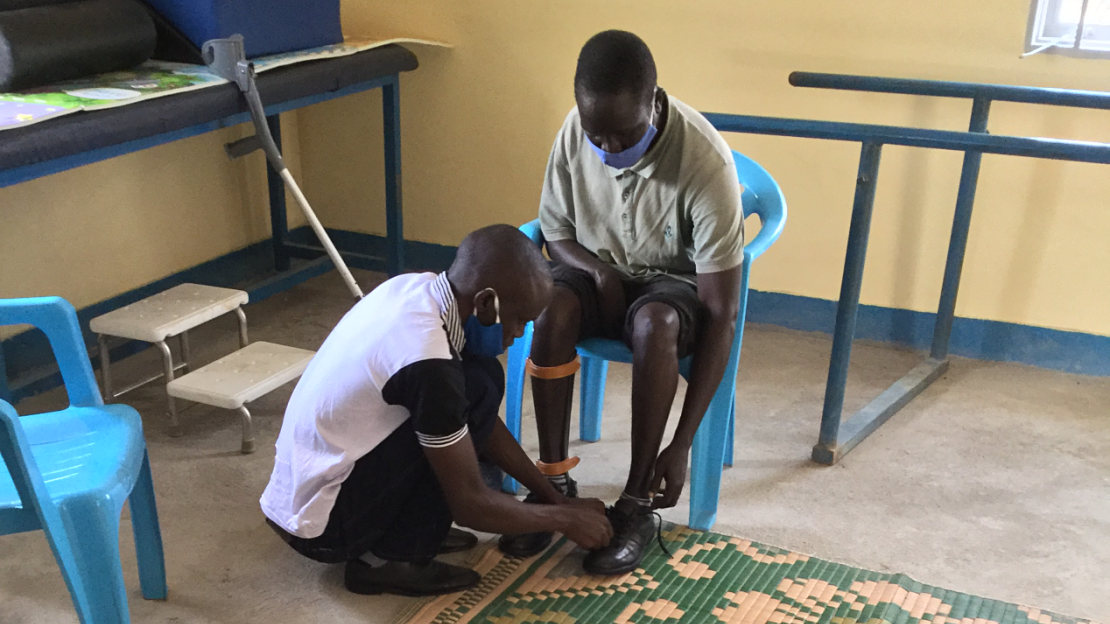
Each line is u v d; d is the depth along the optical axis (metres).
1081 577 1.88
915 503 2.13
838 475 2.25
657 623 1.71
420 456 1.65
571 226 2.02
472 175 3.36
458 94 3.27
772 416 2.54
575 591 1.80
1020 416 2.56
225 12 2.42
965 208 2.67
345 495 1.67
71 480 1.41
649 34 2.99
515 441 1.83
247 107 2.34
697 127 1.77
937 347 2.84
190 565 1.88
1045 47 2.54
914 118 2.79
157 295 2.53
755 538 1.99
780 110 2.93
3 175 1.80
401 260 3.33
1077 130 2.65
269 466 2.26
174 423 2.38
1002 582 1.85
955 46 2.69
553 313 1.83
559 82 3.12
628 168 1.78
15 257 2.58
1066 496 2.17
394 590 1.79
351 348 1.60
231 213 3.32
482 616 1.73
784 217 2.00
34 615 1.74
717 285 1.78
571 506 1.80
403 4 3.23
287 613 1.75
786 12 2.82
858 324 3.07
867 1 2.73
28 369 2.65
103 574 1.40
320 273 3.47
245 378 2.33
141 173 2.93
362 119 3.42
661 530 2.00
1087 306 2.79
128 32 2.28
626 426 2.47
